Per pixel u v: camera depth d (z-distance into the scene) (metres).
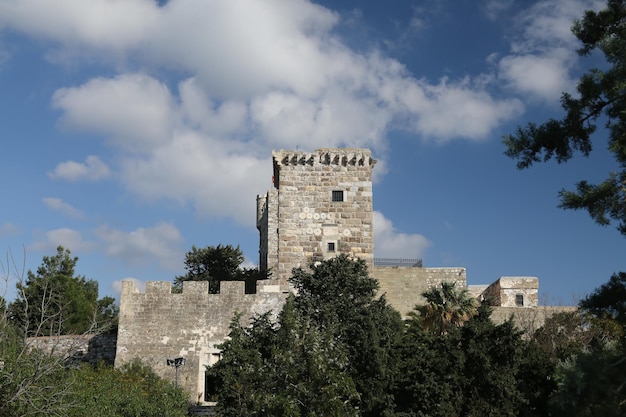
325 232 59.12
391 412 36.59
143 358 54.28
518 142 28.41
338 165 60.41
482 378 36.75
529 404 36.69
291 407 31.97
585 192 27.11
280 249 58.50
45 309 27.56
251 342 42.00
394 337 41.50
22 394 25.34
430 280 66.44
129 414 37.97
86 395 33.28
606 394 23.22
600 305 26.45
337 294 48.44
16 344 28.23
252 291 65.12
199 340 54.59
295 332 35.22
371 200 59.84
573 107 28.22
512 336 37.47
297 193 59.72
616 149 26.61
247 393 37.38
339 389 33.78
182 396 45.16
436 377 37.09
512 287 70.19
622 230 26.36
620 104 27.59
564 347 42.88
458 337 38.44
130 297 55.56
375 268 61.78
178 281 73.12
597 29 28.89
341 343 38.34
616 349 25.88
